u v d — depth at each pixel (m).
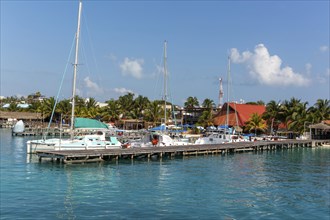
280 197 27.22
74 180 31.31
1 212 21.50
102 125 51.16
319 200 26.52
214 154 55.88
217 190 29.09
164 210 22.88
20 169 35.91
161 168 39.69
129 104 120.94
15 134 86.38
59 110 112.50
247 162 47.81
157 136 56.16
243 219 21.50
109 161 43.12
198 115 119.19
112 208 23.02
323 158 54.56
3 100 187.50
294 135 91.81
